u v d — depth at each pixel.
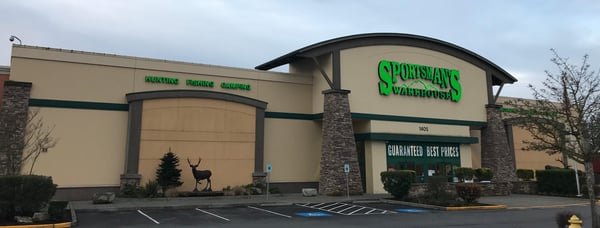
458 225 14.61
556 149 12.75
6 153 18.59
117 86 23.19
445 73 30.62
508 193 28.62
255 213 17.69
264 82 26.91
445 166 29.84
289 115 27.34
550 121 12.67
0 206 14.27
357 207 20.28
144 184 22.61
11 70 21.19
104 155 22.44
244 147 25.25
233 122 25.16
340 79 26.47
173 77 24.52
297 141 27.36
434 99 29.92
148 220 15.34
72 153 21.81
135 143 22.64
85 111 22.34
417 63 29.62
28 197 14.37
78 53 22.58
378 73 28.00
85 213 17.19
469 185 21.44
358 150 28.50
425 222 15.35
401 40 29.23
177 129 23.77
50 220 14.28
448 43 30.84
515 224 14.91
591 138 11.64
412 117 28.73
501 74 33.16
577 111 12.16
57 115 21.73
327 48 26.52
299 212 18.14
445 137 29.58
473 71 32.09
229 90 25.80
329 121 25.69
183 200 21.48
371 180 26.89
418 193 25.05
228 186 24.36
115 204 19.61
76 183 21.70
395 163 27.94
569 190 27.28
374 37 28.03
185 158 23.75
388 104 27.98
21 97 20.95
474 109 31.56
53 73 21.95
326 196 24.53
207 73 25.38
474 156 33.19
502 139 31.47
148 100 23.31
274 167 26.39
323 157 25.67
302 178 27.12
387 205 21.47
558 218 11.28
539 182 29.59
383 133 27.33
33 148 20.81
